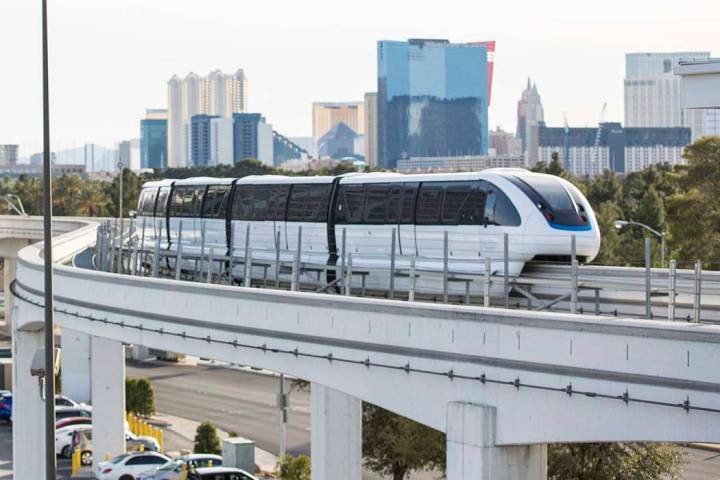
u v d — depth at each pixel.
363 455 114.31
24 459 120.19
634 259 190.25
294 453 149.12
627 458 95.75
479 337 58.91
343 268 84.50
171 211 135.50
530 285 81.44
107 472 121.50
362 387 67.19
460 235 91.12
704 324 51.81
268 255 113.31
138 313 90.00
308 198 108.50
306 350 71.56
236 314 77.88
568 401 54.75
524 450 59.44
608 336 52.78
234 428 167.38
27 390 120.44
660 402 50.91
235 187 121.06
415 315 62.81
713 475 124.94
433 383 62.03
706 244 169.62
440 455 111.06
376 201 99.94
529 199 87.06
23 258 119.69
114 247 118.38
